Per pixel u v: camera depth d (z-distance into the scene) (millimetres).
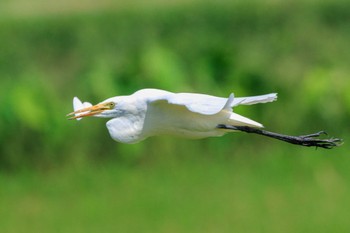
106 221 11812
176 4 28781
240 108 14922
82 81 16453
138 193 12688
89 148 14148
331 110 15328
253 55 18250
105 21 25672
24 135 14039
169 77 15422
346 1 25125
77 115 6801
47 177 13602
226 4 27141
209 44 18531
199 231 11461
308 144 6773
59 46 22656
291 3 25766
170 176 13281
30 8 30125
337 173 13234
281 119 15109
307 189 12695
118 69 15883
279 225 11547
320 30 22047
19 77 18062
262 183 12938
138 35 23453
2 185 13250
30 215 12164
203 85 15719
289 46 19922
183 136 6586
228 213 11914
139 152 13953
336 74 16359
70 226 11727
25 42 23172
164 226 11570
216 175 13234
